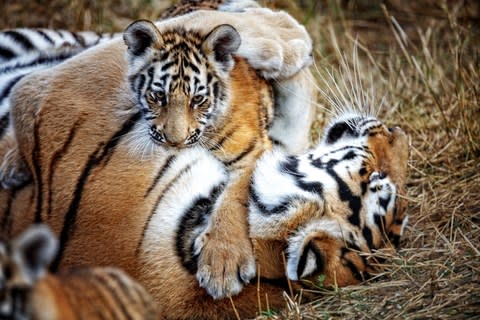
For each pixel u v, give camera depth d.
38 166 9.55
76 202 9.28
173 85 9.54
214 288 8.75
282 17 11.22
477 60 13.52
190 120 9.52
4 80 11.32
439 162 12.28
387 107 13.68
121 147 9.49
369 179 9.51
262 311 8.87
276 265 8.94
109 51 10.16
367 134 9.99
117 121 9.66
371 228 9.31
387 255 9.34
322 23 16.84
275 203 9.06
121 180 9.30
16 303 5.99
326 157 9.59
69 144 9.55
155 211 9.15
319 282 8.91
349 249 9.06
